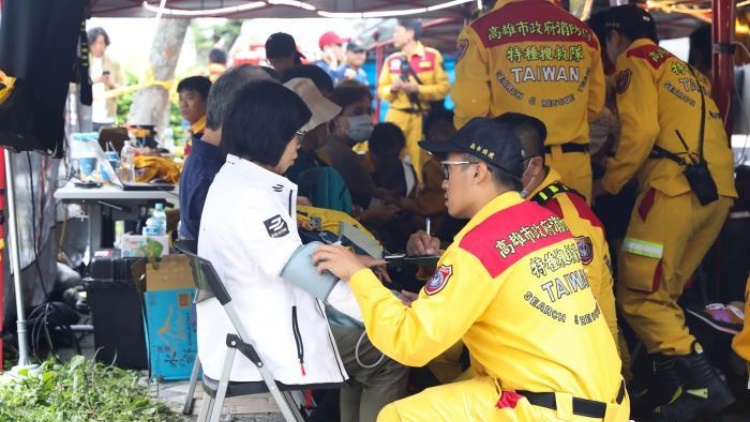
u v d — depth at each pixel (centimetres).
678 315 481
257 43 1538
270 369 328
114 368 550
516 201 303
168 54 1304
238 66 443
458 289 286
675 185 477
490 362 298
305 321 329
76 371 514
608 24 518
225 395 325
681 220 478
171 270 550
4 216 545
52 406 468
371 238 396
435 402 302
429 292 292
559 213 390
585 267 390
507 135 307
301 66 598
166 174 652
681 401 467
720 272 587
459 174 308
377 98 1337
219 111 432
